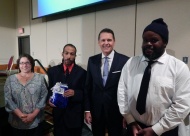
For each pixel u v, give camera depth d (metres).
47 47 3.71
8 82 1.77
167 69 1.11
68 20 3.18
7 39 4.41
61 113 1.80
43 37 3.78
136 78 1.22
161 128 1.11
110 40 1.59
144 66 1.21
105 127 1.67
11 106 1.71
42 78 1.86
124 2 2.37
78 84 1.80
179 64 1.10
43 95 1.82
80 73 1.82
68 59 1.79
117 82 1.55
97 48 2.77
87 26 2.88
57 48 3.47
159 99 1.10
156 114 1.14
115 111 1.58
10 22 4.45
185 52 1.88
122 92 1.33
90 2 2.61
